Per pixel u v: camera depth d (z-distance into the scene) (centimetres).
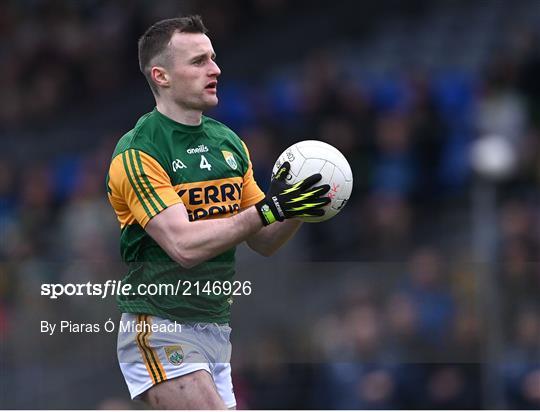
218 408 1647
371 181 4006
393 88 4500
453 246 3484
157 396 1680
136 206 1630
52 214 4144
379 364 2775
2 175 4612
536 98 4266
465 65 5084
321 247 3541
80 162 4972
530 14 5403
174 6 5541
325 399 2659
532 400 2838
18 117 5406
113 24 5588
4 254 3956
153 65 1684
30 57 5528
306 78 4725
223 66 5512
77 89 5484
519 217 3431
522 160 3838
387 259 3519
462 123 4194
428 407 2792
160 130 1666
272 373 2631
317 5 5659
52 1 5656
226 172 1697
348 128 4150
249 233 1580
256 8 5675
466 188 3953
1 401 2508
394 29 5547
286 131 4197
